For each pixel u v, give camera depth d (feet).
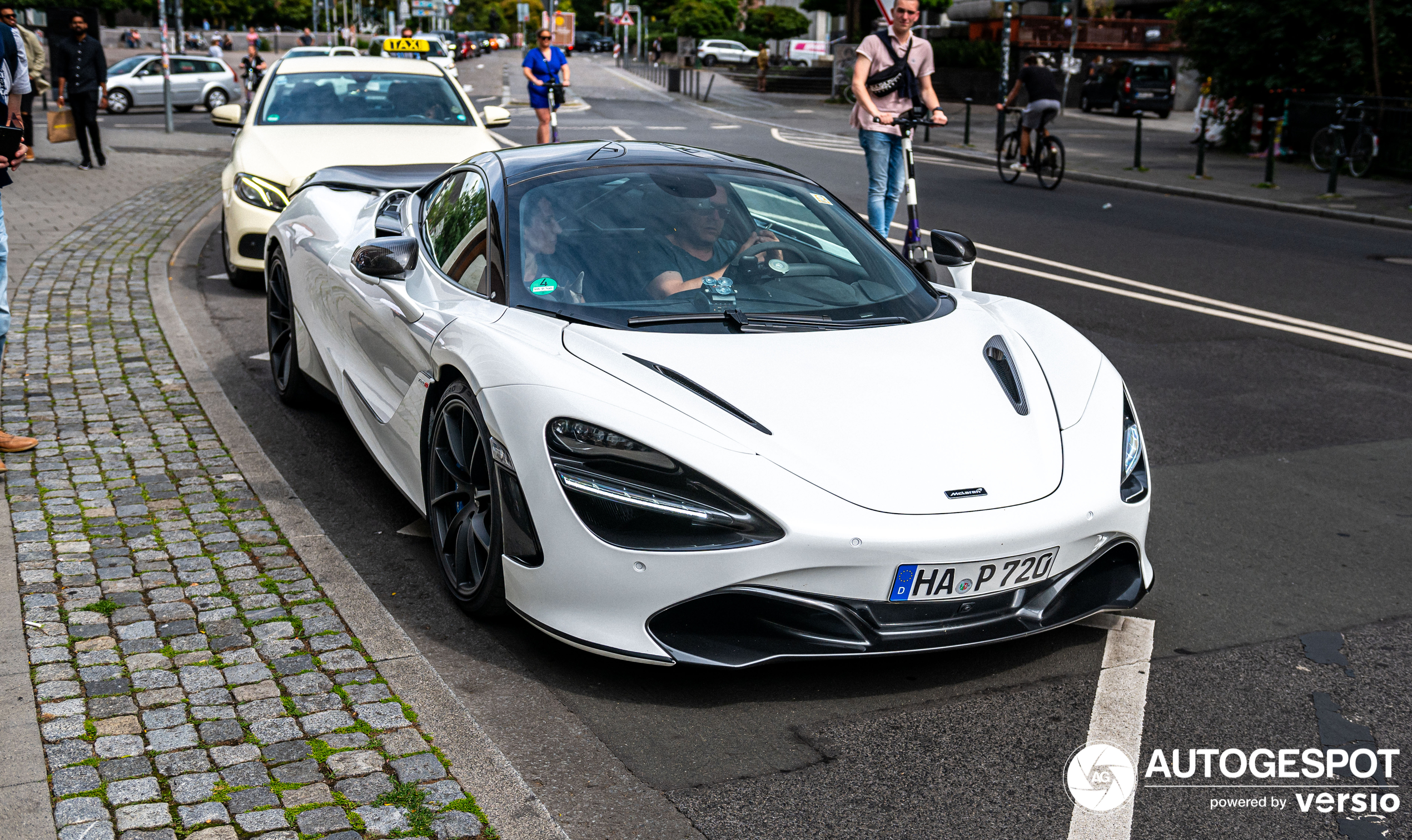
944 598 9.65
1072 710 9.93
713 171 13.94
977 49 137.18
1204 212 47.34
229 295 26.27
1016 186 55.67
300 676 9.85
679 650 9.60
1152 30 138.41
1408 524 14.67
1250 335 25.13
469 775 8.54
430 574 12.44
